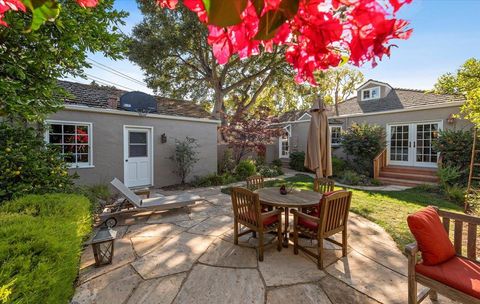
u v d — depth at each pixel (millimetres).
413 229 2086
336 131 12039
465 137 7008
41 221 2225
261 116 11672
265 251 3248
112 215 4367
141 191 5707
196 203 5801
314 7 638
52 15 627
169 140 8555
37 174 3729
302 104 20422
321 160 4812
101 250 2941
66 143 6363
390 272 2723
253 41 633
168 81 13938
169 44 11141
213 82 13898
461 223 2281
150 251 3207
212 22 481
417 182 7992
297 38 724
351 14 619
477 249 3213
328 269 2783
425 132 8984
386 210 5043
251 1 542
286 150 15133
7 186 3391
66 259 1859
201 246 3361
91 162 6727
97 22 2826
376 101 11836
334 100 21438
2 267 1471
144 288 2422
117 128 7266
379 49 597
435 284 1920
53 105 3213
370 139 9539
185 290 2389
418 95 10375
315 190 4582
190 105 11273
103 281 2531
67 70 3043
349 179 8609
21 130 3916
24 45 2486
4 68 2295
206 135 9719
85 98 7398
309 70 795
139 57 11422
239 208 3318
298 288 2422
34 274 1512
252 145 10805
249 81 13844
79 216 2738
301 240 3641
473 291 1720
